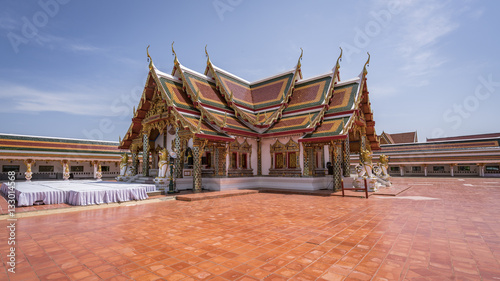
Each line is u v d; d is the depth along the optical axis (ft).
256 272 14.89
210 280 13.91
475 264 15.94
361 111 70.13
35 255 17.98
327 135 56.65
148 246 19.84
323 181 63.93
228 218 30.27
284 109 72.54
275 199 47.52
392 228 24.99
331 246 19.52
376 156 156.66
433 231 23.73
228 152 61.31
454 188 69.10
